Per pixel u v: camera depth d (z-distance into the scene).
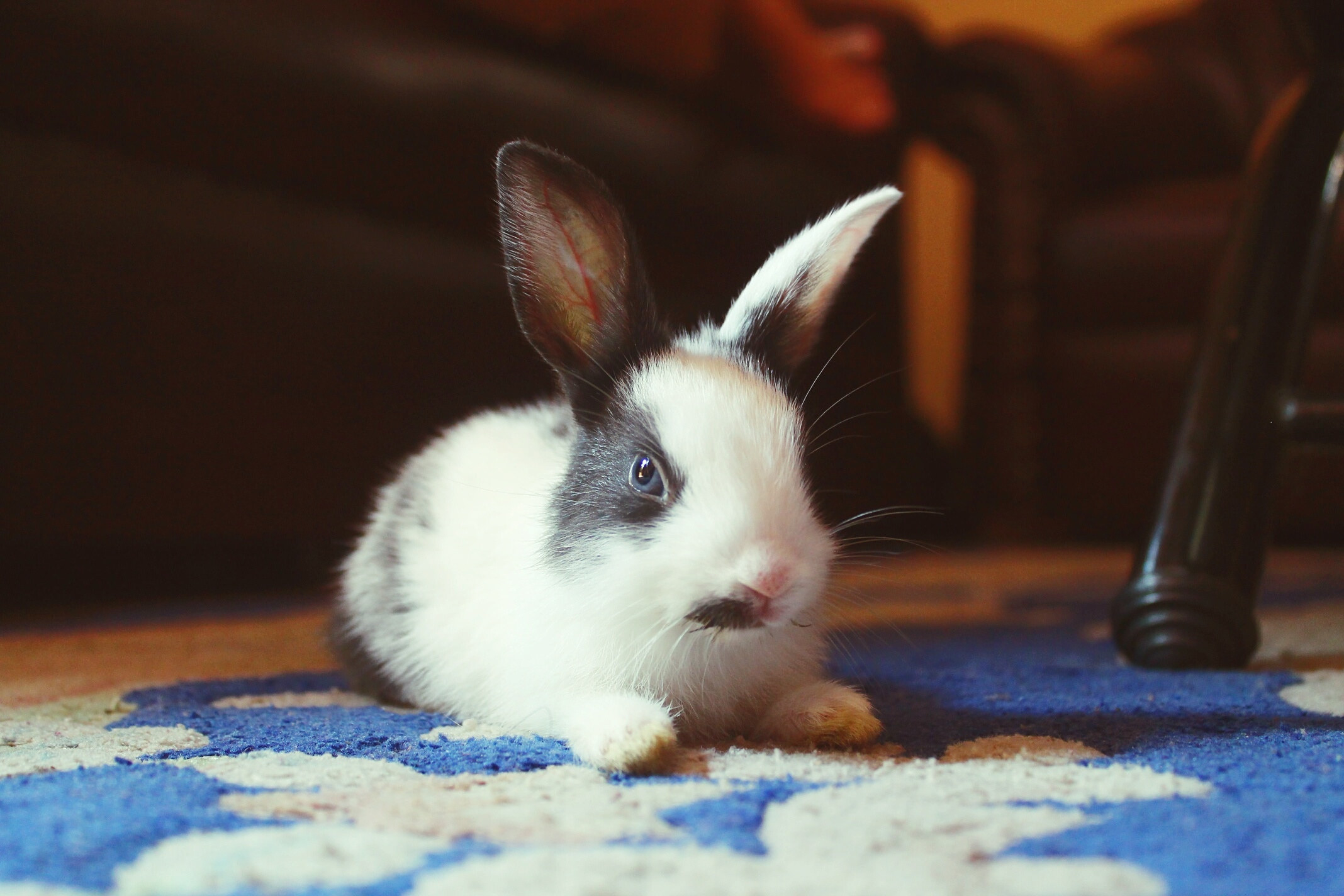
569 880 0.37
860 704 0.48
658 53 1.03
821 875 0.38
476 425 0.57
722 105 1.10
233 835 0.40
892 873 0.38
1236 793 0.42
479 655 0.51
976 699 0.54
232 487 0.81
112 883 0.38
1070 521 1.31
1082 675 0.58
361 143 0.83
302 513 0.83
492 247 0.92
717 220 1.05
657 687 0.49
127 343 0.77
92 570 1.00
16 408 0.74
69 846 0.39
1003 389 1.32
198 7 0.77
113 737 0.48
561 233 0.51
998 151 1.30
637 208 0.98
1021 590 0.89
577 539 0.49
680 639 0.48
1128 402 1.27
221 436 0.80
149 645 0.67
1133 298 1.26
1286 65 1.36
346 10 0.84
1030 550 1.28
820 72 1.10
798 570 0.47
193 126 0.78
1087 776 0.44
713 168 1.04
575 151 0.93
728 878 0.37
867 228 0.53
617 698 0.47
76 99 0.75
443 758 0.46
